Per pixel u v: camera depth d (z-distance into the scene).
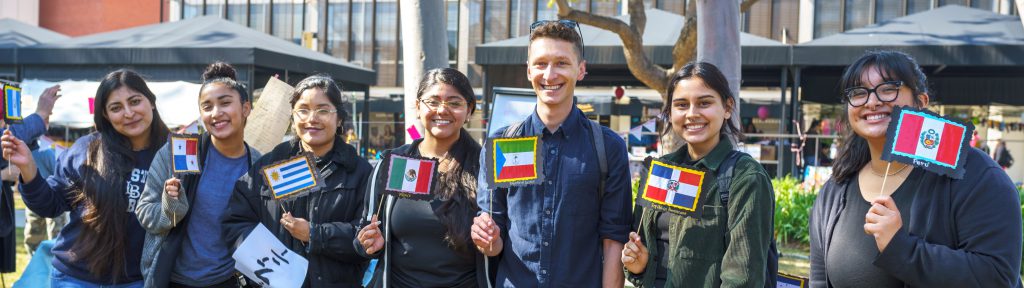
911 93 2.43
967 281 2.18
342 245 3.19
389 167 3.04
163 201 3.26
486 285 3.06
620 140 2.98
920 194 2.36
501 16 22.36
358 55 23.45
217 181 3.51
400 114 18.97
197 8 24.34
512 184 2.82
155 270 3.35
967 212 2.25
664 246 2.81
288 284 3.18
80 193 3.52
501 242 2.97
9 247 4.04
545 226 2.85
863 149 2.58
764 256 2.55
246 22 24.03
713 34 5.50
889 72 2.41
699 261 2.67
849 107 2.51
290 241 3.29
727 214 2.64
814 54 12.12
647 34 12.95
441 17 5.18
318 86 3.34
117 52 12.30
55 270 3.64
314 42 23.52
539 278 2.83
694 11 8.31
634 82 16.55
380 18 23.34
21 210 10.69
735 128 2.86
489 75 14.30
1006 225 2.22
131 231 3.58
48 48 12.67
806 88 15.54
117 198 3.50
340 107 3.40
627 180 2.94
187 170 3.38
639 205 2.92
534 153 2.83
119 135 3.64
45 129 4.16
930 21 12.80
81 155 3.61
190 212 3.43
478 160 3.22
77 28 24.59
